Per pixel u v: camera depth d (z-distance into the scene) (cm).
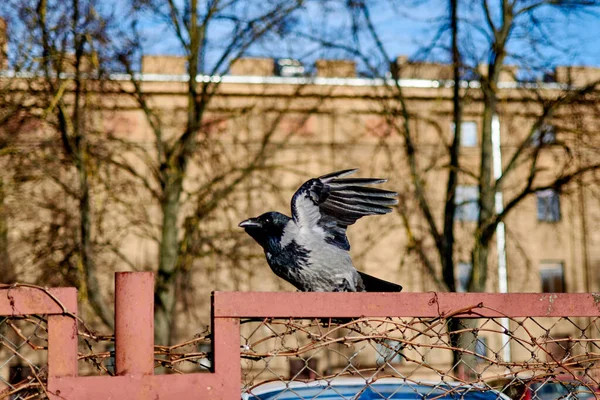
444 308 330
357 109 2353
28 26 1466
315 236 502
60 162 1619
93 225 1919
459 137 1798
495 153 2264
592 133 1639
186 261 1755
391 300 326
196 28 1711
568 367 363
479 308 330
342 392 482
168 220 1731
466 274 2198
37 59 1475
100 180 1655
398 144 2162
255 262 2231
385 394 472
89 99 1582
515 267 2331
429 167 1822
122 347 313
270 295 320
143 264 2412
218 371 314
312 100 2062
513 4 1664
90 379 308
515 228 2489
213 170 1848
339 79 1945
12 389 308
